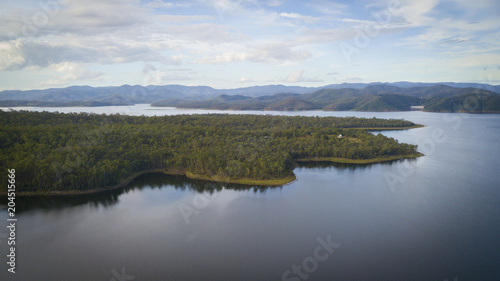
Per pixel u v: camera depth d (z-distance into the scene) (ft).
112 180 493.77
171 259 299.38
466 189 499.10
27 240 330.95
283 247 322.34
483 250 315.58
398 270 282.97
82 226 365.81
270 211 414.82
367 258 301.63
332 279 269.03
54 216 391.45
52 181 460.96
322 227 366.84
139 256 303.68
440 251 313.94
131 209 418.51
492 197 461.37
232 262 295.28
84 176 467.93
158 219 388.57
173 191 491.72
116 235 345.51
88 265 287.89
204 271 280.92
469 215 398.62
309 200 454.40
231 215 402.31
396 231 355.97
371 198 462.60
